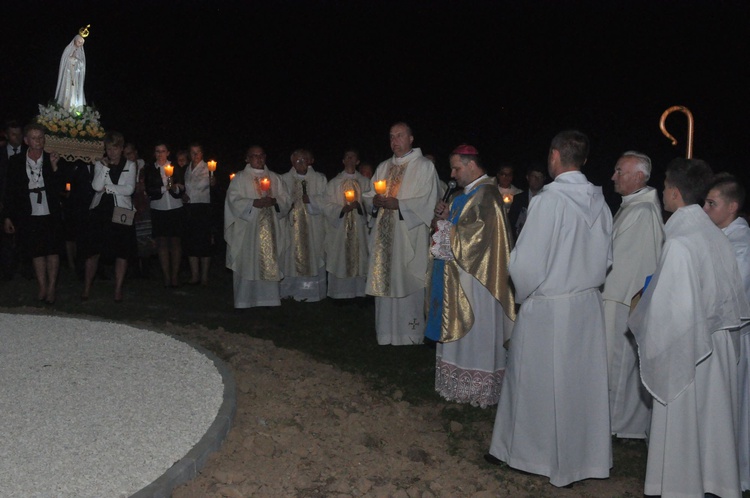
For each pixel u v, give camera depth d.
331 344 8.05
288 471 4.44
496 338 6.15
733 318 4.28
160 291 10.23
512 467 4.86
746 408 4.91
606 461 4.73
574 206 4.63
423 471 4.68
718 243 4.30
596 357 4.72
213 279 11.39
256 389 5.70
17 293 9.39
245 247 9.31
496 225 5.99
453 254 6.01
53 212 8.73
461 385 6.22
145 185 10.24
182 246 10.47
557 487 4.79
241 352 6.82
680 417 4.24
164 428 4.61
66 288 9.98
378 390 6.48
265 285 9.47
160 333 6.80
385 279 7.89
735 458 4.30
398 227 7.88
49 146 8.64
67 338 6.52
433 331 6.34
